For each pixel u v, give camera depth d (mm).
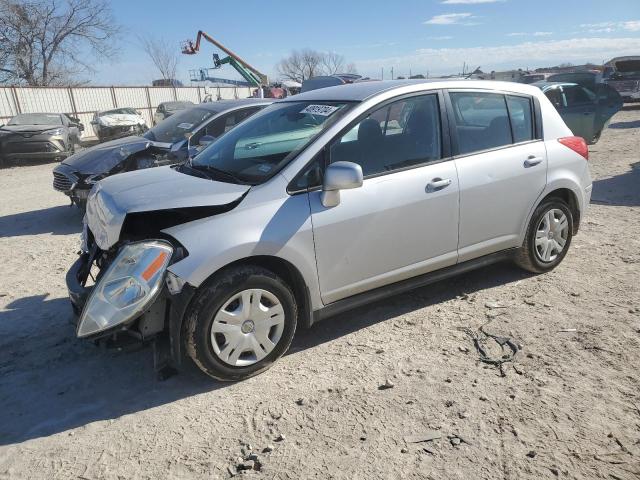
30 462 2805
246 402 3219
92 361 3844
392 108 3895
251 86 40406
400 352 3693
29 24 35219
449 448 2717
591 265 5074
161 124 8750
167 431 2998
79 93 27125
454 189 4039
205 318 3186
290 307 3506
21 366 3807
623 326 3834
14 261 6344
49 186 12055
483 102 4355
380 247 3779
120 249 3209
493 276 4941
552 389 3145
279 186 3443
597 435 2738
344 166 3332
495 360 3502
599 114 12570
